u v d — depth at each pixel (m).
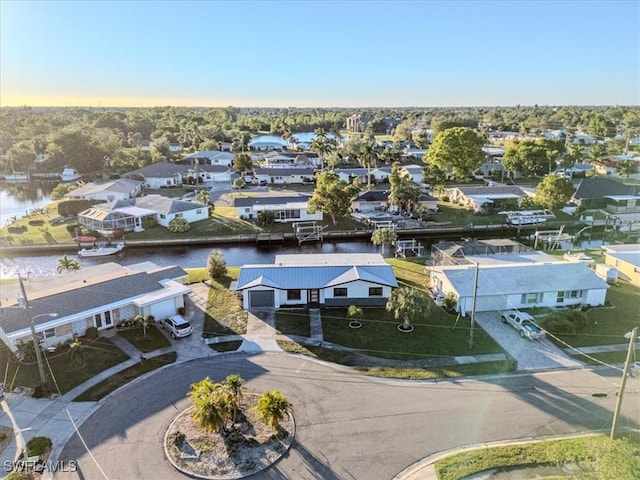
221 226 71.31
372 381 29.61
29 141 141.12
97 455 22.98
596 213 77.94
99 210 69.94
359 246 66.12
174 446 23.45
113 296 37.53
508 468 21.88
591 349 33.59
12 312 33.94
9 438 24.38
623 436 23.52
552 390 28.41
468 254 51.31
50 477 21.62
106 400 27.61
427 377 30.02
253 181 107.25
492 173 114.38
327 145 133.75
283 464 22.25
